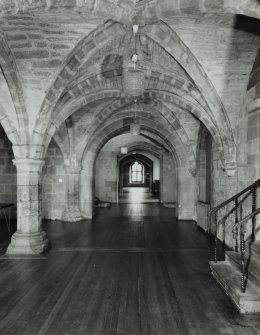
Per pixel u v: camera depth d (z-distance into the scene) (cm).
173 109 934
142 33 495
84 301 394
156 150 1586
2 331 319
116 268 532
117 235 815
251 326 330
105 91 723
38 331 319
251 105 553
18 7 339
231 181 658
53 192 1066
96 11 364
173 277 486
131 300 397
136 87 467
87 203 1098
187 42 511
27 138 621
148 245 703
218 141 680
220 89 593
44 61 541
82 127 996
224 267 478
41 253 628
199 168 1026
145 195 2166
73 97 680
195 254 628
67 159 1027
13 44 508
